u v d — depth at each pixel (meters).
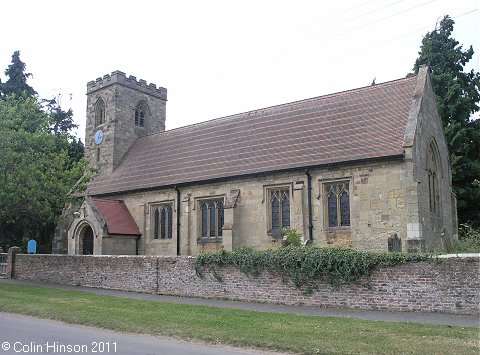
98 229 29.67
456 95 36.19
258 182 26.77
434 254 15.97
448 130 35.66
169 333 12.51
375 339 11.38
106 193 33.97
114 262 24.30
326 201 24.48
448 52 37.81
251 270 19.45
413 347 10.48
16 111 29.00
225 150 30.62
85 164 30.92
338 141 25.48
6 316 15.69
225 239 26.59
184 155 32.94
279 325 13.54
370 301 16.73
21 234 34.56
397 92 26.89
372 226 22.67
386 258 16.50
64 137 32.38
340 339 11.44
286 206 25.97
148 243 31.36
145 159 35.75
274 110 31.70
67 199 28.08
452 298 15.27
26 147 26.89
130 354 10.17
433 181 25.33
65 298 20.03
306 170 24.88
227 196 27.83
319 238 24.19
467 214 35.72
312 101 30.38
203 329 12.84
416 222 21.34
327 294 17.66
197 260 21.11
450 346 10.55
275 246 25.62
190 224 29.52
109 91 39.03
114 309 16.78
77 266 26.06
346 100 28.66
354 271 16.98
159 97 42.19
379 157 22.53
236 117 33.56
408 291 16.06
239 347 11.18
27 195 25.98
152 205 31.81
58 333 12.55
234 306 18.20
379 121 25.33
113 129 37.91
